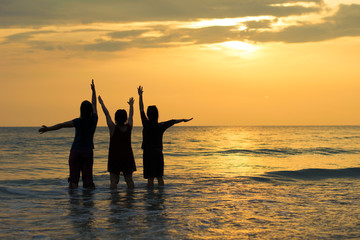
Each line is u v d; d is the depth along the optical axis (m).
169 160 18.45
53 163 16.03
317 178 10.38
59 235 4.25
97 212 5.54
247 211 5.70
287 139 51.84
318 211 5.74
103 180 9.85
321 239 4.19
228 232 4.45
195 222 4.93
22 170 12.82
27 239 4.09
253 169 13.56
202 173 11.69
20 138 55.44
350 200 6.75
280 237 4.26
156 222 4.91
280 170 12.43
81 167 8.03
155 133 8.44
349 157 20.58
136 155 21.75
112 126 8.00
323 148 29.28
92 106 7.99
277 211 5.72
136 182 9.30
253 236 4.29
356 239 4.20
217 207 5.99
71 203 6.27
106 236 4.21
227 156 21.61
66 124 7.72
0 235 4.23
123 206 6.01
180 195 7.18
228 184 8.86
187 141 46.78
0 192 7.32
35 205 6.07
